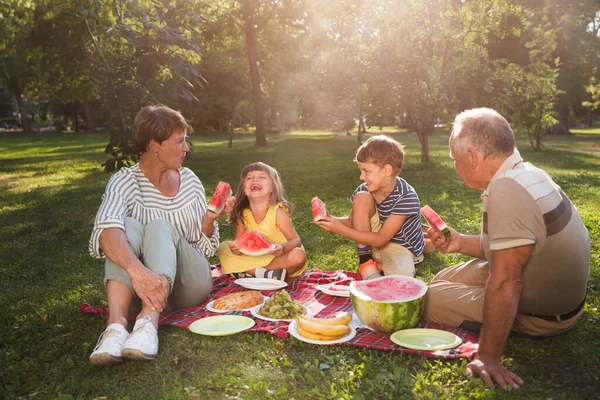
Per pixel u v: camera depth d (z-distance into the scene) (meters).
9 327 3.84
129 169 3.87
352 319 3.69
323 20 15.20
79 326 3.76
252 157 20.88
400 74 14.12
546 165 14.82
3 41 16.59
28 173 16.72
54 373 3.07
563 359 3.10
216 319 3.65
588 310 3.80
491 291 2.83
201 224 4.07
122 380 2.96
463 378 2.86
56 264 5.72
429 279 4.75
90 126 59.25
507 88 14.57
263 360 3.14
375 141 4.34
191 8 8.56
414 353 3.12
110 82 7.99
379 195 4.49
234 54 34.75
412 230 4.57
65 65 16.44
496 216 2.82
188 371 3.04
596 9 31.52
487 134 2.93
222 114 46.16
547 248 2.89
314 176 13.70
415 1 13.71
